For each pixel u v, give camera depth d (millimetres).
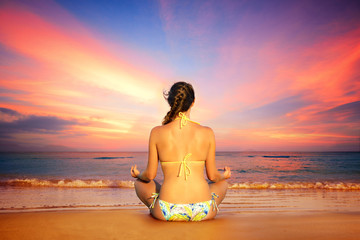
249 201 6184
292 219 2143
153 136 2123
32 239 1456
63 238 1479
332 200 6371
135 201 6098
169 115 2148
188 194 2010
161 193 2072
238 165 30938
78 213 2258
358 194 7609
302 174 19281
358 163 33562
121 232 1634
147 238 1501
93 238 1490
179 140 2057
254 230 1709
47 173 19156
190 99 2119
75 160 41594
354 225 1886
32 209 4680
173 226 1816
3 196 6945
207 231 1677
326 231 1683
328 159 46219
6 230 1648
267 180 14695
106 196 6992
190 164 2055
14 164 30781
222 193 2371
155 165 2152
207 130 2115
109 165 29297
